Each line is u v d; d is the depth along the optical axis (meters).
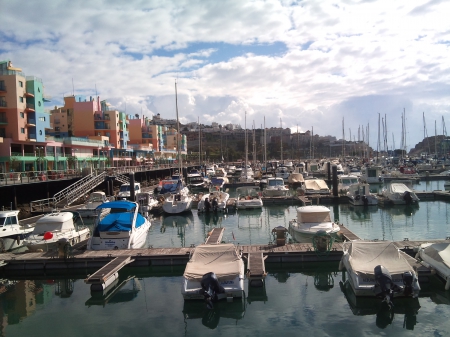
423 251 18.31
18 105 51.84
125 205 26.12
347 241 22.31
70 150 65.19
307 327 13.74
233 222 34.06
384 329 13.47
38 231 24.72
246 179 69.31
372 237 26.80
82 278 20.56
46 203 41.56
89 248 22.80
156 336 13.43
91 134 85.06
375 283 14.91
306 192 46.47
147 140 121.94
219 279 15.45
